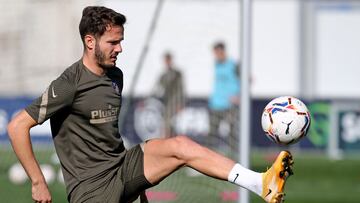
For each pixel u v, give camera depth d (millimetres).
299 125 20906
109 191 21438
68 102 21109
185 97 59531
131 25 62750
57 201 37938
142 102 61094
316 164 58531
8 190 39094
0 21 42312
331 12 91625
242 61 28328
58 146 21812
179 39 59750
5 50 42594
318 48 90812
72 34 41562
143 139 60844
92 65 21359
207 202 34594
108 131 21562
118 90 21875
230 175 20312
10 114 57094
